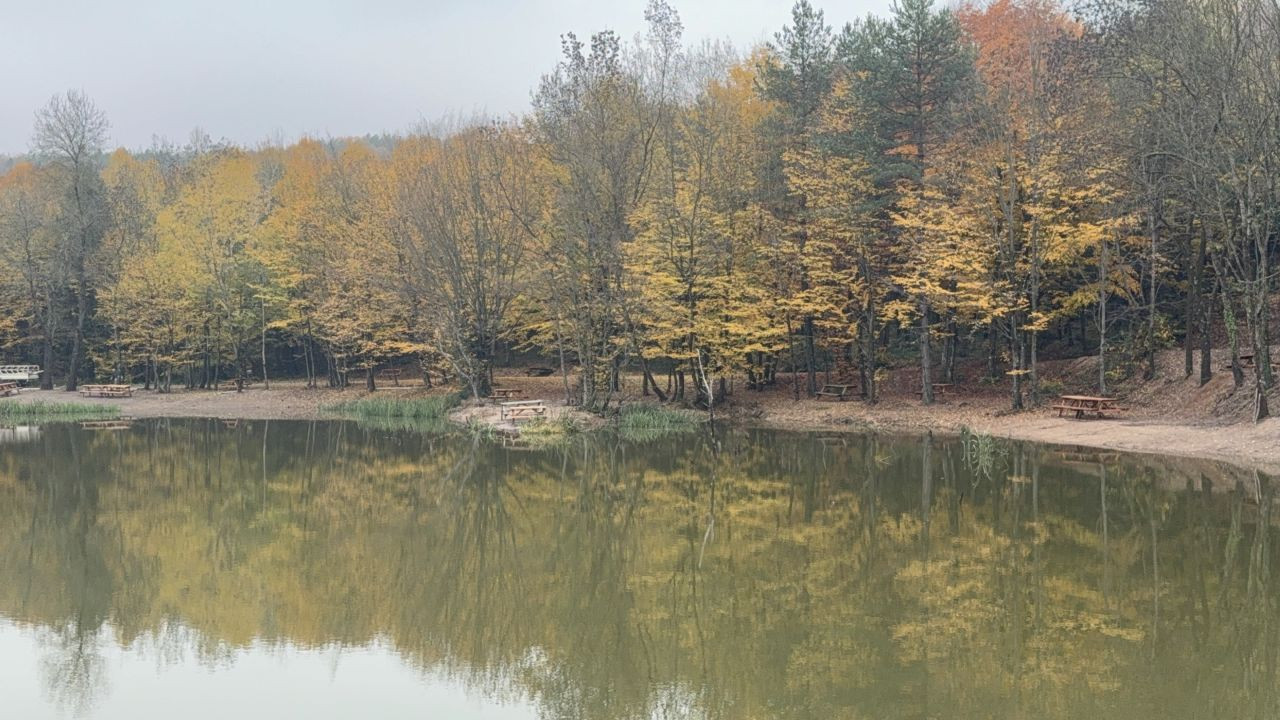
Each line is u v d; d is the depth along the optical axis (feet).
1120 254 117.80
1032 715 32.45
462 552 60.13
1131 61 98.32
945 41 119.24
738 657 39.45
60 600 50.55
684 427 125.29
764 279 131.54
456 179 138.72
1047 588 47.98
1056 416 109.09
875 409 127.13
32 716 34.83
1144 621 42.45
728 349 128.57
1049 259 111.45
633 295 124.36
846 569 52.80
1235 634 40.45
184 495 82.43
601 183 123.95
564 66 125.39
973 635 40.98
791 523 65.72
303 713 34.99
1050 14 123.34
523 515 71.26
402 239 137.49
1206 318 103.76
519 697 36.42
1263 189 89.61
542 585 51.83
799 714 33.17
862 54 126.52
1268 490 69.36
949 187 117.39
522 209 134.62
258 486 86.69
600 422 127.44
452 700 36.22
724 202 128.57
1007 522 63.41
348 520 71.00
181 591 51.96
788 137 130.82
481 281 138.82
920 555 55.31
